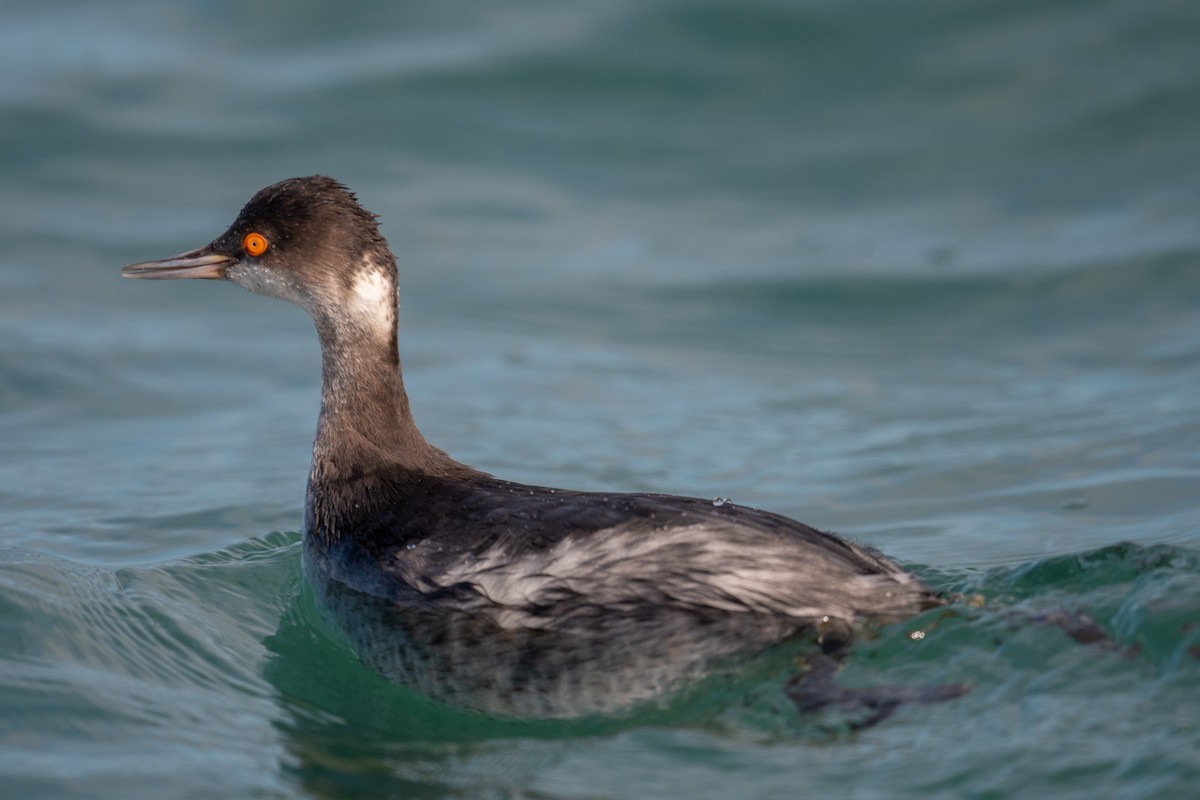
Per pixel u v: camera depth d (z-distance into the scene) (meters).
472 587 9.74
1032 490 13.66
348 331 11.27
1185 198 21.14
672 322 19.55
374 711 9.74
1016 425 15.59
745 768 8.23
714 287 20.36
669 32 25.33
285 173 22.58
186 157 22.89
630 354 18.56
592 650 9.38
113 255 20.53
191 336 19.05
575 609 9.43
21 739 8.71
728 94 24.44
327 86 24.78
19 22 27.27
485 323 19.45
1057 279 19.66
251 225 11.59
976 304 19.44
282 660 10.57
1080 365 17.31
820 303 19.86
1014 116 23.34
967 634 9.10
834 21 25.02
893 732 8.37
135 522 13.25
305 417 16.44
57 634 10.16
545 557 9.53
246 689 10.01
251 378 17.72
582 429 15.98
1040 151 22.69
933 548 12.22
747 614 9.20
